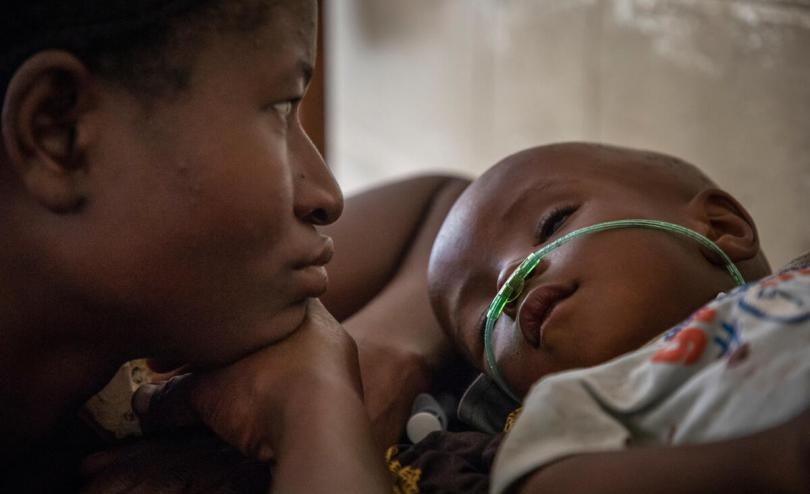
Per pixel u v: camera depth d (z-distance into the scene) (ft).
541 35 9.55
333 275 4.62
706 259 3.62
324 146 8.88
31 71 2.64
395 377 3.88
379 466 2.81
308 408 2.93
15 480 3.39
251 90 2.84
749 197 7.48
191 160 2.77
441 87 10.94
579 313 3.32
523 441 2.57
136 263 2.84
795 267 3.11
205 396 3.22
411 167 11.38
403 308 4.38
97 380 3.15
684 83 8.00
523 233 3.79
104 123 2.75
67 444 3.65
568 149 4.09
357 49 12.39
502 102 10.07
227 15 2.77
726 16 7.68
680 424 2.51
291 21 2.92
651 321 3.33
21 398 3.05
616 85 8.68
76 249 2.83
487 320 3.61
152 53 2.71
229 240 2.87
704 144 7.83
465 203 4.07
